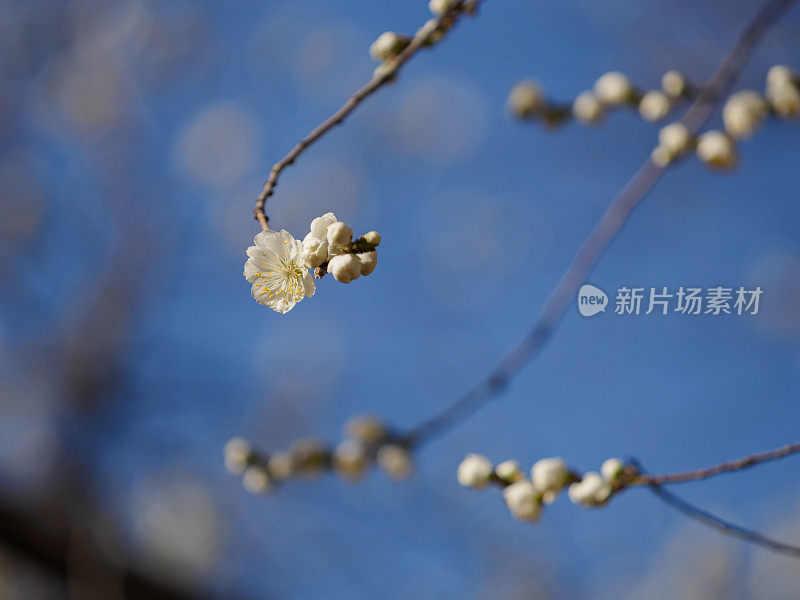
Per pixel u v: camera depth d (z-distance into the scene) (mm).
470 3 764
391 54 782
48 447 1393
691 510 778
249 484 959
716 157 888
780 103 899
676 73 949
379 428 958
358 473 955
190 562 1415
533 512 804
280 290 731
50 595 1087
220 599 1161
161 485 1490
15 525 1000
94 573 1035
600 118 989
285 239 731
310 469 958
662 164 878
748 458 768
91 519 1109
